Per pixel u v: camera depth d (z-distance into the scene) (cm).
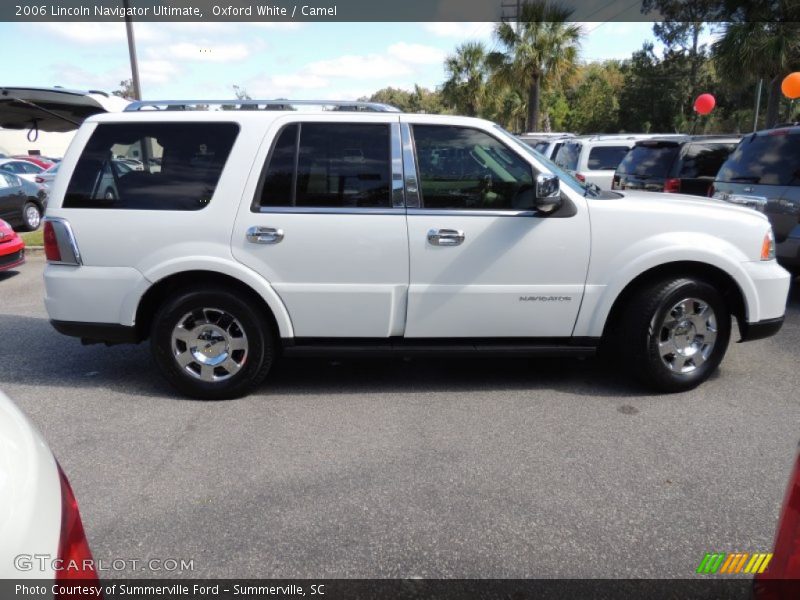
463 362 515
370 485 323
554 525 288
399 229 412
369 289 418
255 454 358
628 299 444
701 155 901
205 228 411
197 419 406
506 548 272
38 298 755
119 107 634
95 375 489
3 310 696
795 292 746
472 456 354
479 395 443
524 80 2570
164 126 419
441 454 356
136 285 414
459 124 420
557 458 350
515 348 433
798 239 625
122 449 365
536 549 271
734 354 528
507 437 377
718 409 416
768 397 436
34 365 513
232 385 431
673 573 256
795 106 3653
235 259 411
